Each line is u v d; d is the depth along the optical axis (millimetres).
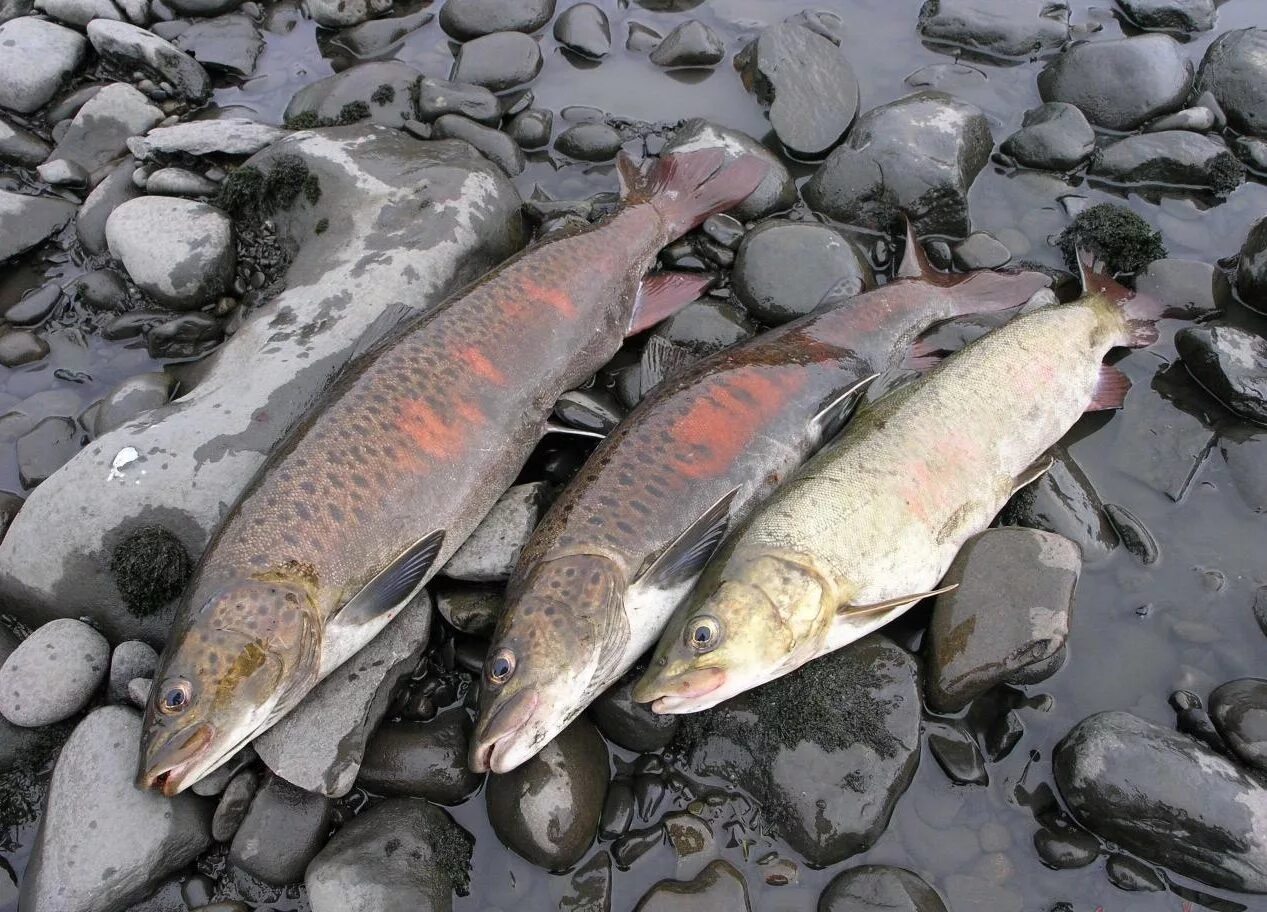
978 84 966
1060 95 937
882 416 723
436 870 635
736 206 870
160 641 704
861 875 636
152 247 826
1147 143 895
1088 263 820
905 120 881
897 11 1023
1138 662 703
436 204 844
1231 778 633
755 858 650
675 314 812
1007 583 678
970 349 750
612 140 928
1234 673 696
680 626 662
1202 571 729
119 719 656
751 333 812
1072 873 646
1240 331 793
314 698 659
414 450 678
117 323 832
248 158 901
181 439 726
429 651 703
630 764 679
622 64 990
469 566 703
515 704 633
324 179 866
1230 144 922
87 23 982
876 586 682
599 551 663
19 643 713
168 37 1004
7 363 830
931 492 703
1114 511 744
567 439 775
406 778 659
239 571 632
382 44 1010
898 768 652
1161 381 804
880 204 873
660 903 624
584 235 790
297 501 648
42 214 887
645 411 712
